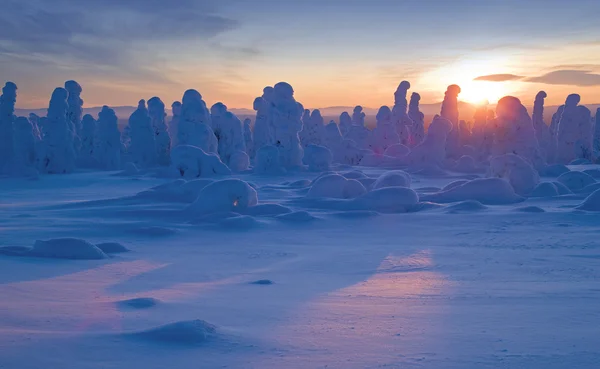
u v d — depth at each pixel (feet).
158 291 22.66
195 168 116.67
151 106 160.97
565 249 34.65
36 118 206.90
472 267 28.86
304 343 13.73
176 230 45.60
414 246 37.73
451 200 65.51
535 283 23.77
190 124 127.85
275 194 81.35
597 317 16.47
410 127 192.75
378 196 59.82
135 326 15.61
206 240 42.24
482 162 147.74
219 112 142.00
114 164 152.05
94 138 167.22
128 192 93.91
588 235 40.40
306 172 126.52
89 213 58.23
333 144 164.66
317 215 53.88
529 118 115.44
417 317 16.85
